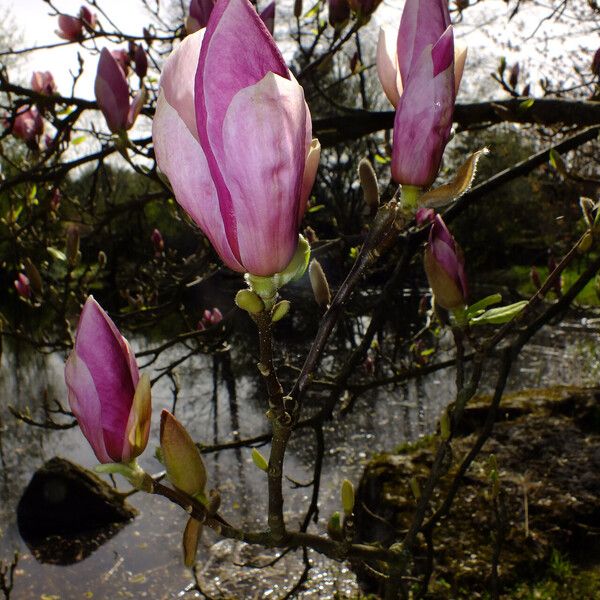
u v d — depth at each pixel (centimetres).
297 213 79
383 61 95
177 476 97
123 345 93
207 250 404
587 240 138
